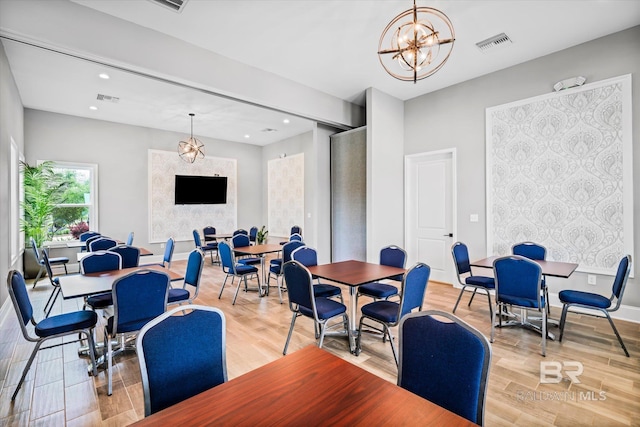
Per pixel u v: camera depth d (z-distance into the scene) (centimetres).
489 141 436
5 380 229
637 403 196
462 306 385
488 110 436
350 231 551
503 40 354
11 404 201
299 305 258
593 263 354
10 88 407
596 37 349
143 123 685
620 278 261
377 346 279
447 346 119
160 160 738
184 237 778
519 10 301
